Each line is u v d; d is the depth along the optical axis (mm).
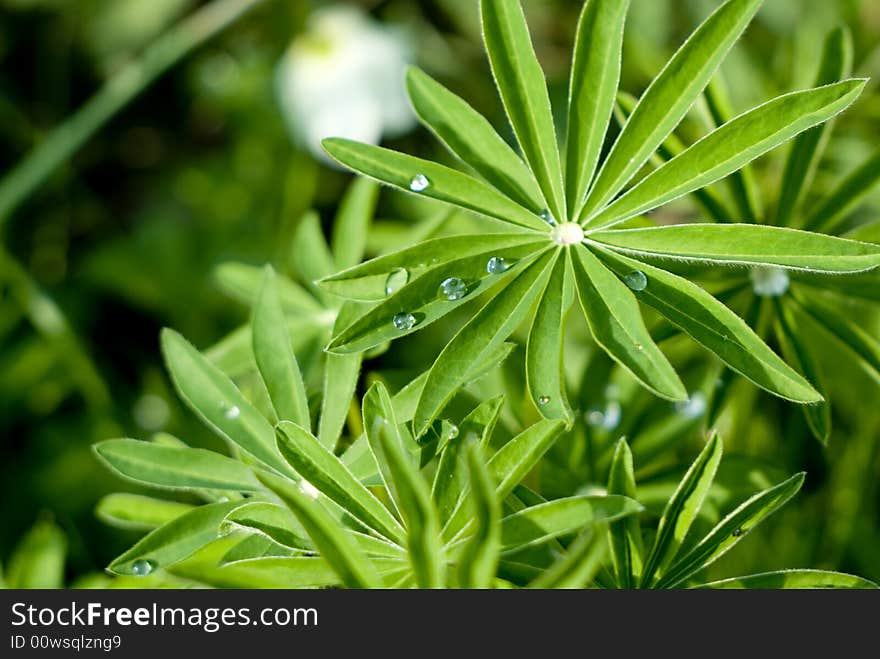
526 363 417
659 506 470
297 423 431
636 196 424
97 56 799
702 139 419
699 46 421
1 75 789
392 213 655
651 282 419
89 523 644
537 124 428
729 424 496
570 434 476
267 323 436
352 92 713
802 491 538
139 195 800
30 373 690
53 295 749
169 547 420
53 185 783
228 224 752
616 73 424
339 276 422
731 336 413
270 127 756
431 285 421
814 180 547
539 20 723
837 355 541
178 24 798
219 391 437
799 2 604
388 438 385
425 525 387
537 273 424
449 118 433
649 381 409
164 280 748
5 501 653
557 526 404
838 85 412
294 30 763
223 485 430
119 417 684
